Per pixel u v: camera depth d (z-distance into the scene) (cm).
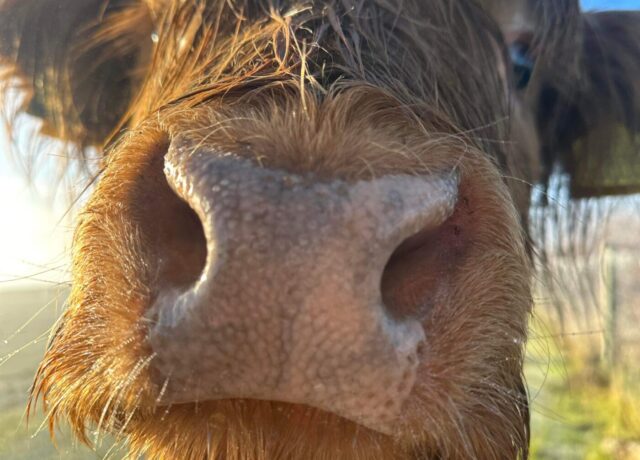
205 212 27
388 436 30
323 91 34
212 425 31
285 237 26
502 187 36
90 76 72
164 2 59
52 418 39
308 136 29
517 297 35
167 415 31
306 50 40
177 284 29
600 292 100
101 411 33
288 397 28
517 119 64
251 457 31
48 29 72
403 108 35
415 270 31
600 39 80
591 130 79
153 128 33
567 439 123
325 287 26
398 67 44
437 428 30
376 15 45
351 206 27
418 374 30
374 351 27
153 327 28
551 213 81
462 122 50
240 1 47
